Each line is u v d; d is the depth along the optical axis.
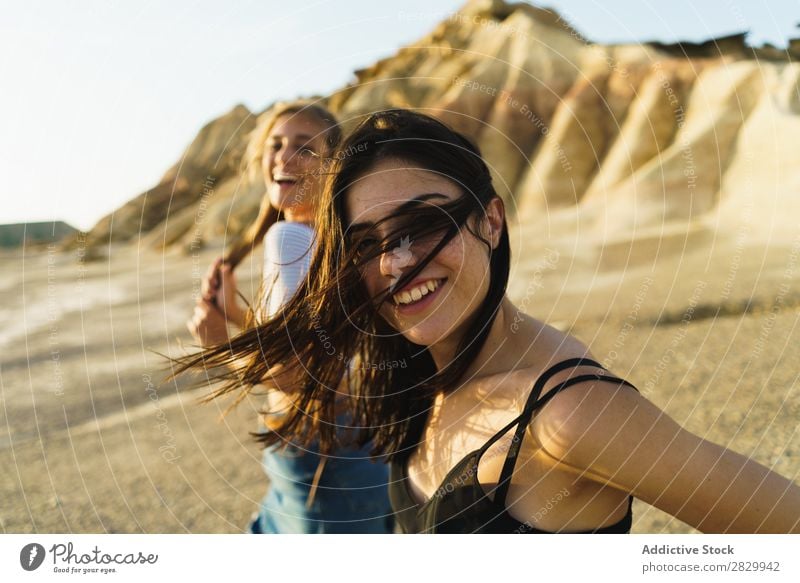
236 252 2.29
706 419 3.44
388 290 1.39
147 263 10.48
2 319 8.69
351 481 1.99
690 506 1.21
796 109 9.46
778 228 7.85
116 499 3.39
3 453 4.27
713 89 10.59
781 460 2.93
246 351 1.87
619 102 11.83
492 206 1.42
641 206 9.59
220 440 3.97
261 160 2.33
